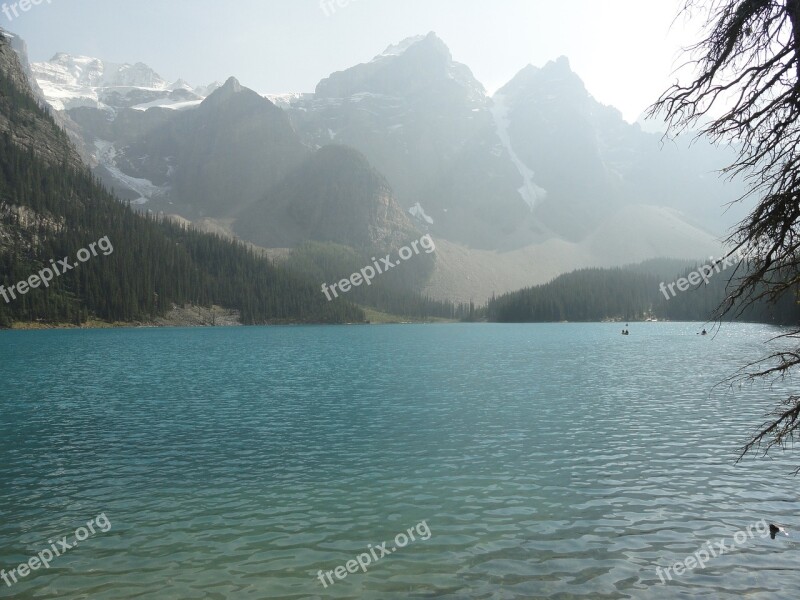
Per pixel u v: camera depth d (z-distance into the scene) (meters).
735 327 188.50
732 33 8.69
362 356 91.25
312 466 25.23
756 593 13.64
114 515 19.19
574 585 14.10
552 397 45.47
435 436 31.20
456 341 137.62
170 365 75.75
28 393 49.31
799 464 24.61
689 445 28.47
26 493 21.56
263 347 114.06
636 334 163.50
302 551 16.25
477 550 16.19
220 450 28.33
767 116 8.68
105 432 32.81
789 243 8.44
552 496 20.77
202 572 14.98
